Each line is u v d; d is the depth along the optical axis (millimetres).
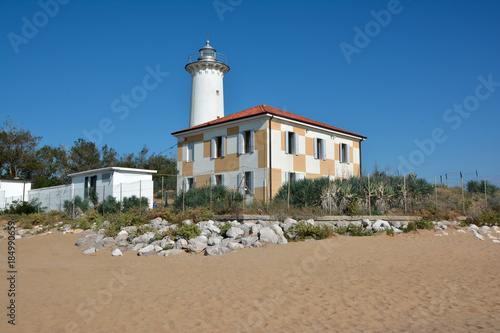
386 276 8898
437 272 9234
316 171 26109
